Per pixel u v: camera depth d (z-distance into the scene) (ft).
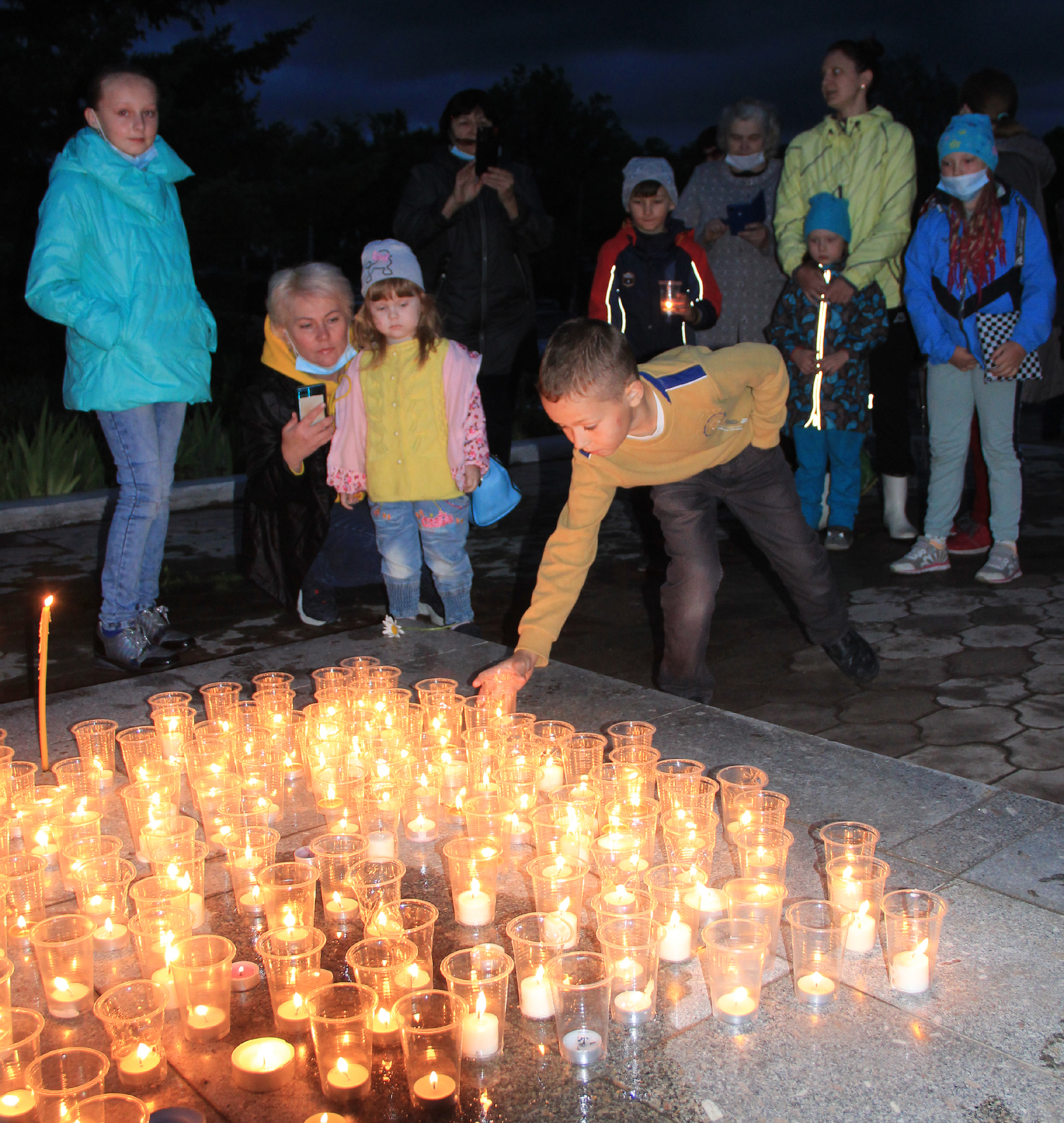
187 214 55.57
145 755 12.74
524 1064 7.67
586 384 10.59
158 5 64.49
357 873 9.62
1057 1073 7.43
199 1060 7.82
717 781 11.94
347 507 18.31
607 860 9.70
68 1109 6.63
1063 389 24.75
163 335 17.04
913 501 29.96
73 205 16.42
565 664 15.96
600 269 23.25
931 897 8.46
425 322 16.97
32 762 13.15
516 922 8.53
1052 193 26.91
